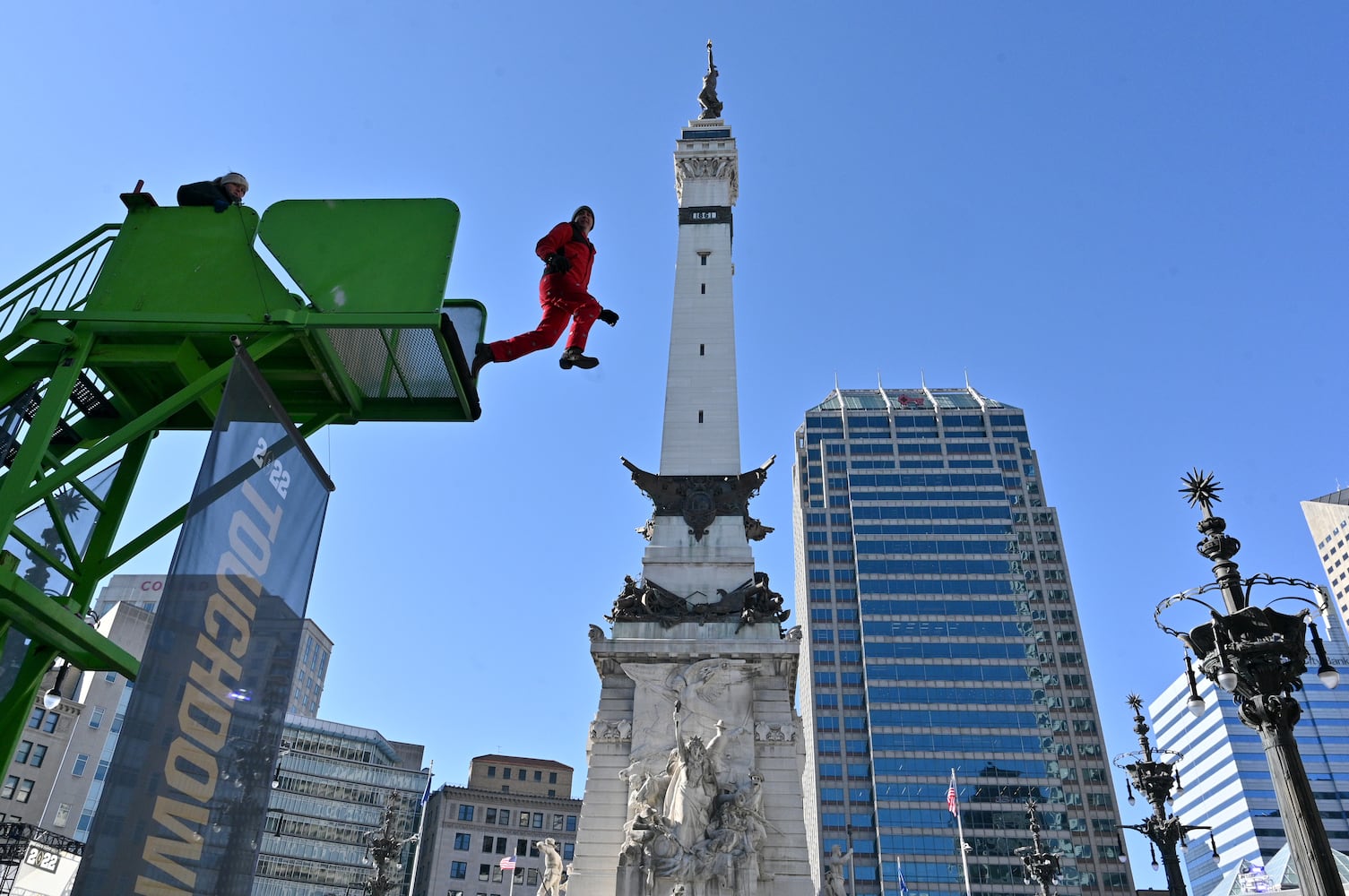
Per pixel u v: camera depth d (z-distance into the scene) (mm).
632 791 46094
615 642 50344
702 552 54844
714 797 45406
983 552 165750
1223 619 22594
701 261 69312
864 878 137750
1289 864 57000
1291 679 21875
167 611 9117
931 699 151000
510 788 154375
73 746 93688
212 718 9680
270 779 10523
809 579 166500
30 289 11961
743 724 47781
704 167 74812
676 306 66875
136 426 10477
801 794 46156
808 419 185500
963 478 174375
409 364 12586
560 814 146625
